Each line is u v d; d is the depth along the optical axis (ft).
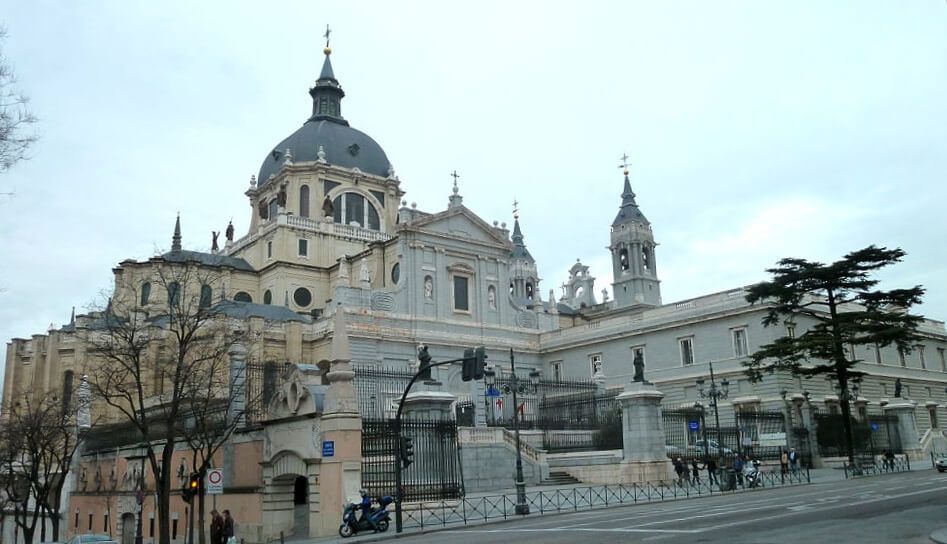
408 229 253.03
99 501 156.87
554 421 169.07
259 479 107.14
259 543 102.73
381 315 238.48
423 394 118.62
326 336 227.81
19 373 253.85
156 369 132.87
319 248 287.48
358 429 93.71
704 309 226.58
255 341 165.78
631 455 132.67
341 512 89.71
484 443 136.46
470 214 271.69
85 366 167.63
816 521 62.54
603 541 56.24
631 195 383.04
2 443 178.40
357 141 318.86
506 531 73.41
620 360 250.16
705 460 138.62
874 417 194.59
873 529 55.36
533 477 142.00
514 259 450.71
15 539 182.91
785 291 171.42
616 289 371.97
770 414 170.09
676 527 63.52
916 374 252.01
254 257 293.84
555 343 271.69
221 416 121.70
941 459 136.36
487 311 268.21
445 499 105.09
